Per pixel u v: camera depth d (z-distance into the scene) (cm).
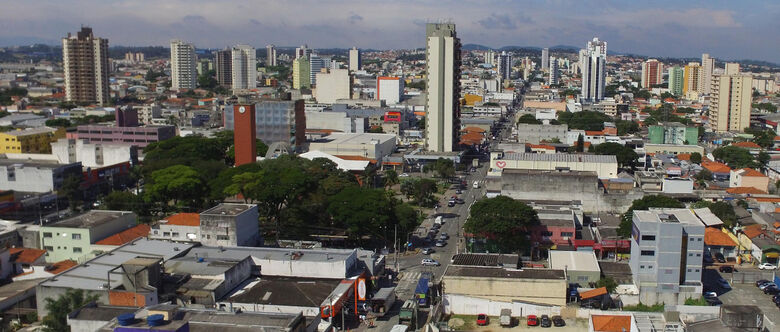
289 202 19150
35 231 16288
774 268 16000
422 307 13638
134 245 15025
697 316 11944
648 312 12025
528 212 16975
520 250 17325
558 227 17088
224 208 16700
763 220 19088
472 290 13500
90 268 13512
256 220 16825
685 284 14062
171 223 16812
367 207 17338
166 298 12600
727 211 19625
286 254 14588
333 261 14062
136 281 12531
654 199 18312
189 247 15038
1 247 15825
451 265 14388
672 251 13762
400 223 17712
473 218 17275
